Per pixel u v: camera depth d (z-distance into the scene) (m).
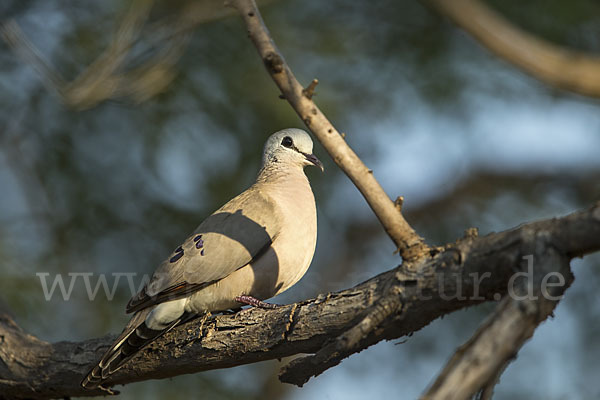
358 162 5.40
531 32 12.37
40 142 12.56
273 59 5.48
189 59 12.30
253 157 12.38
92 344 7.51
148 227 12.48
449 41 13.14
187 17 11.73
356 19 13.29
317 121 5.47
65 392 7.74
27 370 7.70
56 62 12.41
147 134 12.30
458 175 15.60
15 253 12.04
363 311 5.50
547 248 4.54
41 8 12.48
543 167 15.55
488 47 9.48
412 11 13.21
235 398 12.22
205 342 6.57
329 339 5.75
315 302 5.88
